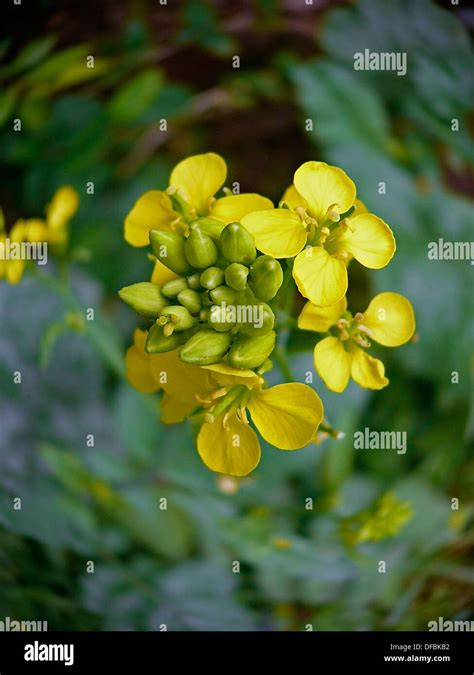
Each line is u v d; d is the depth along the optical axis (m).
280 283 0.14
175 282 0.14
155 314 0.14
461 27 0.21
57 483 0.18
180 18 0.21
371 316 0.14
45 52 0.20
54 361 0.19
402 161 0.20
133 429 0.19
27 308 0.19
